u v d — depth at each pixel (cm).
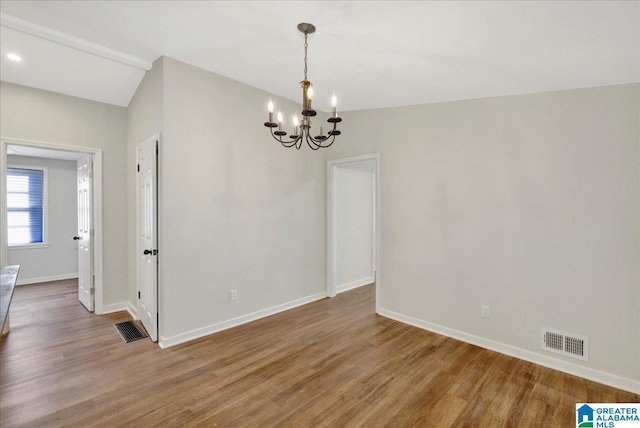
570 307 242
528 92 259
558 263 247
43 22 231
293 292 395
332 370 243
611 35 176
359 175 507
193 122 293
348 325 336
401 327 332
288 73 298
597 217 230
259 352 271
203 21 217
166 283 278
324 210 436
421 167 330
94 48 262
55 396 206
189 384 221
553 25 175
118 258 379
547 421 187
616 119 221
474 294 293
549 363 251
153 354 265
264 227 358
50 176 530
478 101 289
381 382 227
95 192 362
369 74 274
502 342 276
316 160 422
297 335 309
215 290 314
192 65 290
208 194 306
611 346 226
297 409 196
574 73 221
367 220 529
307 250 413
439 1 168
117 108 379
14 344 282
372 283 531
